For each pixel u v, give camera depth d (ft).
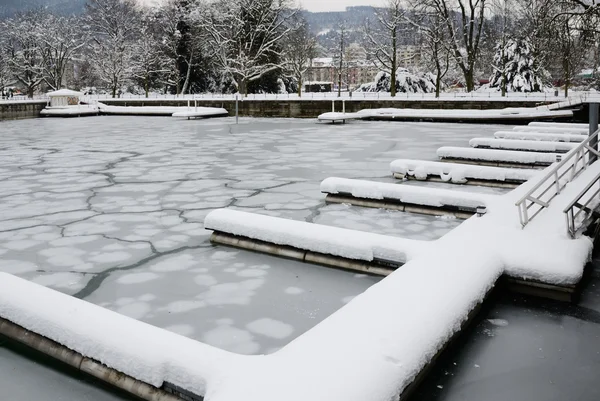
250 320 15.57
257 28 166.81
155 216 28.19
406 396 11.05
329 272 19.53
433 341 11.67
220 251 22.16
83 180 39.45
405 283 14.28
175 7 197.06
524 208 20.11
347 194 30.68
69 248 22.72
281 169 43.98
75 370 12.56
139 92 217.36
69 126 101.76
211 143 65.67
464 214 26.66
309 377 9.50
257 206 30.25
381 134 76.54
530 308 15.85
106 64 189.57
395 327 11.57
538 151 50.78
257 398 8.87
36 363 13.02
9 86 251.80
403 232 24.48
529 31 147.95
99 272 19.77
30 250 22.49
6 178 40.52
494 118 96.37
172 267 20.25
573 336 14.06
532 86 153.28
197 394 10.35
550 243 18.04
